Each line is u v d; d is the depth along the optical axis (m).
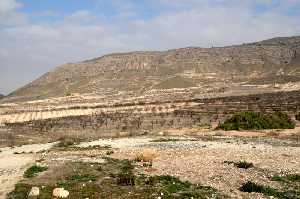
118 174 32.91
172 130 80.00
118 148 50.91
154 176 31.88
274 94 186.12
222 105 152.50
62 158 44.31
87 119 146.62
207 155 41.50
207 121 112.56
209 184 29.47
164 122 122.00
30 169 36.53
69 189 28.89
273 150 44.44
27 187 29.80
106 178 32.00
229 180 30.45
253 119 73.06
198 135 64.94
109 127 123.69
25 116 181.50
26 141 95.19
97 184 30.27
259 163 36.78
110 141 61.47
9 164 43.25
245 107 138.25
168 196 26.61
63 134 111.69
